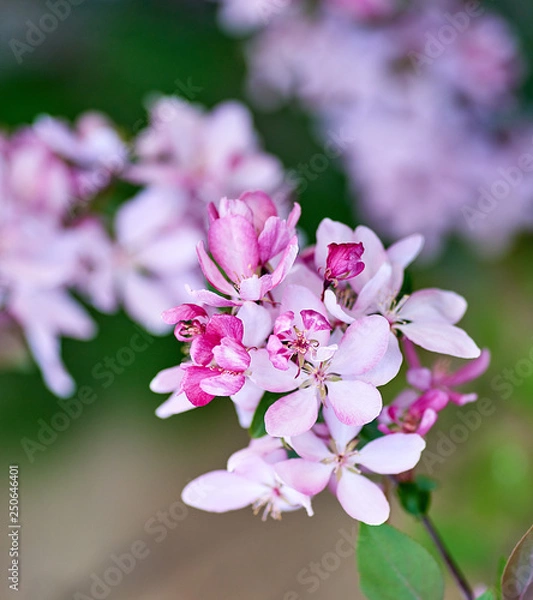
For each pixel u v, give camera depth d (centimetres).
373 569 63
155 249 79
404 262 65
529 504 111
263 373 61
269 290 61
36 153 77
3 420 143
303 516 146
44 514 150
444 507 115
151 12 135
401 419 64
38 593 143
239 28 128
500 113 116
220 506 64
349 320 61
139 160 80
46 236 77
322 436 63
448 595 104
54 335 80
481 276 134
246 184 81
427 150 115
